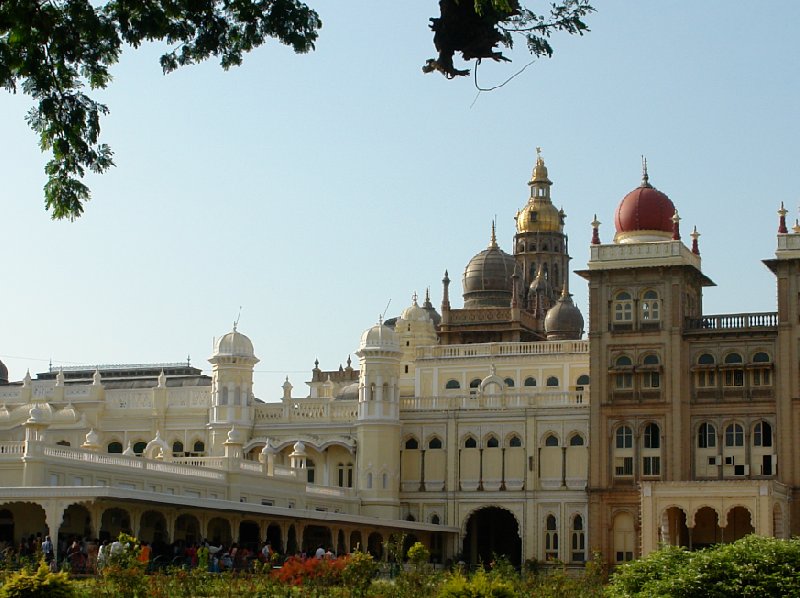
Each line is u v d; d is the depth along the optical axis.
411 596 48.59
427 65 25.36
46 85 27.81
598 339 98.50
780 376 93.88
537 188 171.88
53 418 107.50
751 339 95.44
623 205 101.25
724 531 92.31
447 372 117.88
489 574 53.44
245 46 28.81
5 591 37.84
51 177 28.66
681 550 40.25
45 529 73.50
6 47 27.23
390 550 66.12
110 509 77.12
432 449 105.62
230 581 50.28
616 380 97.94
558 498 101.25
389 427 103.50
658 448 96.50
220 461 86.94
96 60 28.44
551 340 127.25
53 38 27.66
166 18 28.11
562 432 102.19
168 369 127.56
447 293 130.50
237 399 105.94
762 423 94.69
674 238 97.94
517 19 25.70
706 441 95.81
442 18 24.94
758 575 37.91
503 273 138.12
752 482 86.75
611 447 97.50
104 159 28.83
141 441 108.44
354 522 90.44
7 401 111.00
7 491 69.38
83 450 75.81
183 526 82.81
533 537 101.62
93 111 28.34
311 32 28.56
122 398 109.56
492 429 104.19
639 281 98.06
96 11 28.14
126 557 47.56
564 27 25.92
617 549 96.25
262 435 106.31
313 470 105.69
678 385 96.19
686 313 98.81
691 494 87.94
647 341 97.31
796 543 38.88
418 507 104.88
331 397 118.94
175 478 81.31
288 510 82.81
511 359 116.31
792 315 94.19
